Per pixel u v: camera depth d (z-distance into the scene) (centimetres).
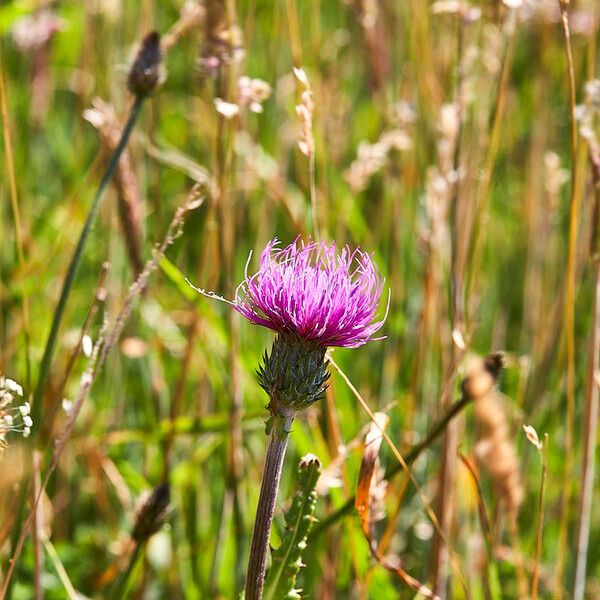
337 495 73
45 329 87
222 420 77
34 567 70
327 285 59
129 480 80
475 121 83
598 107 74
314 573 76
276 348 60
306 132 70
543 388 84
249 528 79
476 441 69
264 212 91
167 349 87
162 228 89
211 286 78
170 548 81
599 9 88
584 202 84
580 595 76
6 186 86
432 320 86
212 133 83
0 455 62
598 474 88
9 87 90
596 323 74
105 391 85
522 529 85
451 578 78
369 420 82
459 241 80
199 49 74
